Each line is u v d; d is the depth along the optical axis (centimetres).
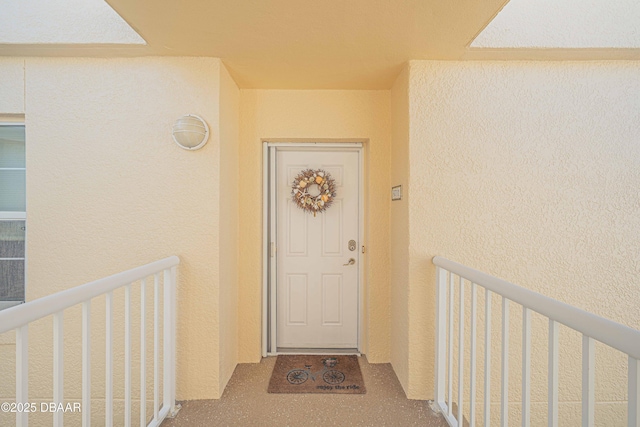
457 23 161
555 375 103
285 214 275
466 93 201
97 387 203
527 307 115
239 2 146
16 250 216
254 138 249
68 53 196
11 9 184
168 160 202
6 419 200
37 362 204
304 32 171
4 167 217
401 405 197
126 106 201
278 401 200
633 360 78
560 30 187
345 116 248
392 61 203
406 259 206
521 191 202
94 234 202
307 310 277
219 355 204
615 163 202
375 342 250
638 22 187
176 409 191
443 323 191
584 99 202
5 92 201
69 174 202
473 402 151
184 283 201
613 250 202
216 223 202
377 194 248
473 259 202
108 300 132
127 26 185
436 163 201
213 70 200
